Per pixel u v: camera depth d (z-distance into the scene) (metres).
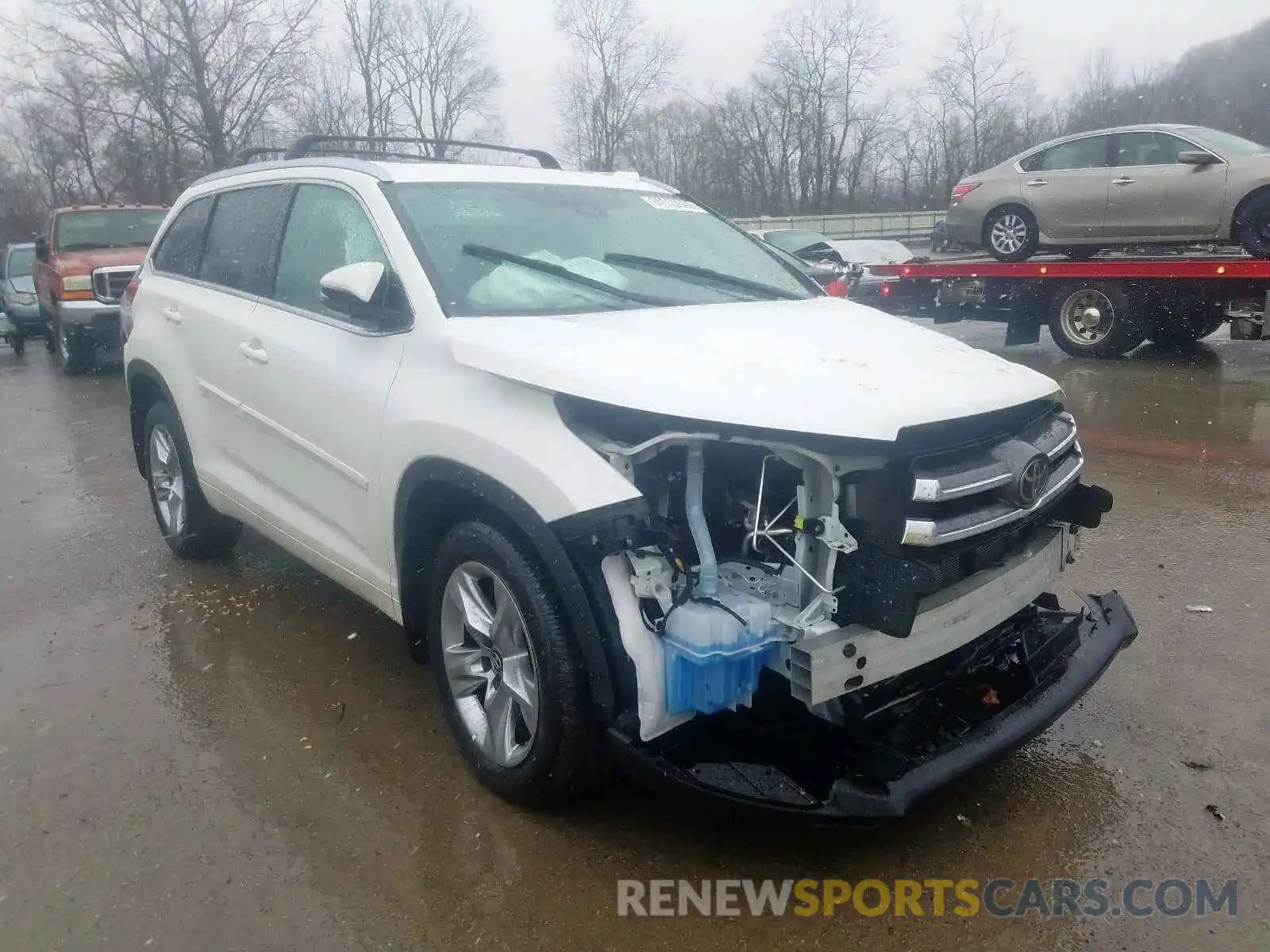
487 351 3.03
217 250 4.80
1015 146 51.16
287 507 4.16
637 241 4.08
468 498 3.16
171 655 4.31
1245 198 10.21
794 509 2.74
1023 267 11.76
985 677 3.16
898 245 18.38
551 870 2.89
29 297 16.06
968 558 2.94
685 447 2.80
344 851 2.98
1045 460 2.92
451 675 3.34
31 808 3.21
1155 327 11.23
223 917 2.72
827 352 3.06
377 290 3.46
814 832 3.05
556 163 5.35
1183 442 7.62
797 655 2.60
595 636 2.70
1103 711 3.70
